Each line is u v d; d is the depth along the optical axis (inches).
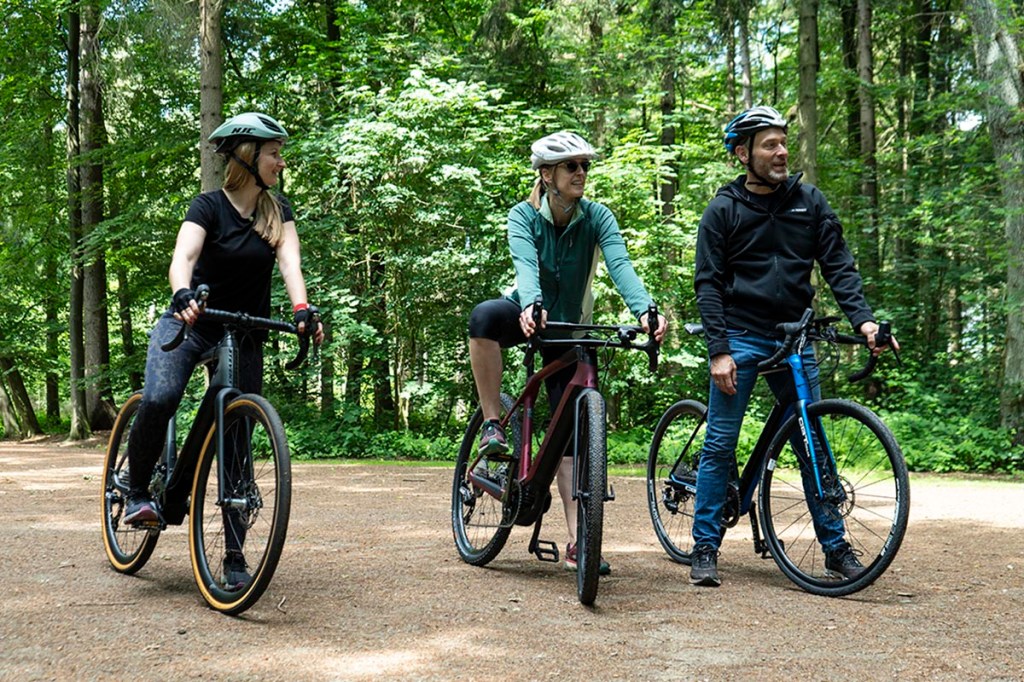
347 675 100.8
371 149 544.1
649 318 142.8
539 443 164.2
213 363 146.5
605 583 154.1
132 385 773.9
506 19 639.1
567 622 126.0
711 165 635.5
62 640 112.4
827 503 149.8
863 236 673.0
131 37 597.9
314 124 641.6
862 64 713.0
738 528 216.8
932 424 490.0
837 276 159.0
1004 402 471.5
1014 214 468.1
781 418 160.4
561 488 163.5
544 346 149.8
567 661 107.2
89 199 722.2
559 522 225.6
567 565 163.3
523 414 160.7
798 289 160.6
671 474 177.2
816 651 112.4
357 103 603.2
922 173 644.1
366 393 619.2
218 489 131.0
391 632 119.1
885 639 118.3
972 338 562.9
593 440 136.1
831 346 159.8
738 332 161.0
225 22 612.7
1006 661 108.3
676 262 621.3
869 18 714.8
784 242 160.4
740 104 870.4
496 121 583.5
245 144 143.1
